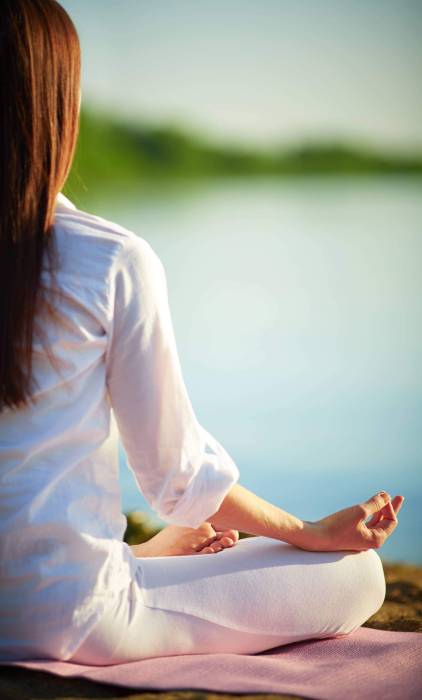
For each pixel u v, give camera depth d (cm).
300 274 1972
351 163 7806
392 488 691
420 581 411
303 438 827
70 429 225
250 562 254
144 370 231
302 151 7625
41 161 220
